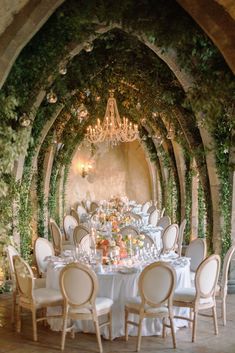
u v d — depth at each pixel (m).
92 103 13.20
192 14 5.48
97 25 7.45
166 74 9.48
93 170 19.44
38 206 13.60
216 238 9.67
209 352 6.41
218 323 7.60
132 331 7.12
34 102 8.18
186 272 7.41
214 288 7.03
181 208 14.43
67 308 6.54
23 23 5.64
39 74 8.02
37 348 6.60
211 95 7.13
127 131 14.06
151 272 6.49
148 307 6.56
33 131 10.64
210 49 6.84
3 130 6.89
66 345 6.71
